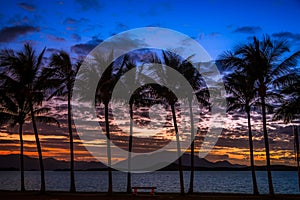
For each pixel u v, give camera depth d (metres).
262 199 28.08
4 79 31.53
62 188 73.50
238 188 80.31
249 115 33.94
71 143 34.47
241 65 31.41
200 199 27.67
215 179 159.38
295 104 29.88
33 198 27.66
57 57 32.84
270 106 31.28
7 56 31.05
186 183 114.00
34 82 32.16
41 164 32.19
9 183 96.62
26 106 35.38
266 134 31.00
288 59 30.22
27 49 32.00
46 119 33.75
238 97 34.00
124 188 78.81
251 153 33.59
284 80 30.05
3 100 33.31
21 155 36.66
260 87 30.97
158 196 30.62
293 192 64.44
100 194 32.28
